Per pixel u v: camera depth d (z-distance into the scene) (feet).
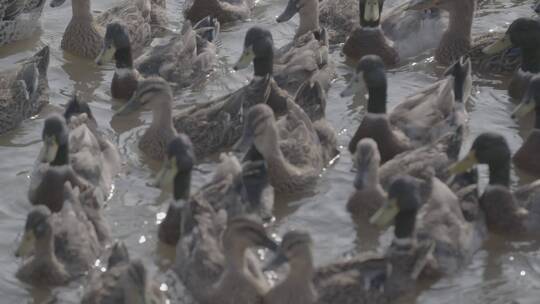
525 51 67.15
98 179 57.52
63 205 54.03
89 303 48.08
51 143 55.88
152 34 75.46
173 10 79.30
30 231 50.57
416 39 72.43
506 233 55.42
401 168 57.67
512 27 67.62
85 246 52.24
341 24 74.28
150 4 75.97
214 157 62.39
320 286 49.19
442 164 57.77
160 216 56.54
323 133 61.93
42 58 67.51
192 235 51.78
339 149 62.75
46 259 51.03
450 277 52.24
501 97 68.13
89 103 67.46
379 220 51.78
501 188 55.67
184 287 50.98
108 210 56.90
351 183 59.57
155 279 51.72
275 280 51.65
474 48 70.90
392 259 51.16
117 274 49.06
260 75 66.13
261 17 77.82
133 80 67.41
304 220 56.54
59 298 50.55
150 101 61.36
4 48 73.36
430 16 73.15
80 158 58.03
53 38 74.95
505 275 52.70
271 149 57.47
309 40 69.56
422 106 62.59
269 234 55.26
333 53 73.15
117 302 47.85
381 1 71.00
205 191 54.54
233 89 69.10
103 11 78.38
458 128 59.00
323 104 63.52
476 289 51.65
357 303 49.24
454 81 63.52
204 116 62.69
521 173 60.59
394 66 71.61
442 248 52.37
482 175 60.29
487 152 55.57
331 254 53.93
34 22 73.97
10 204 57.62
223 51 73.31
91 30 72.13
